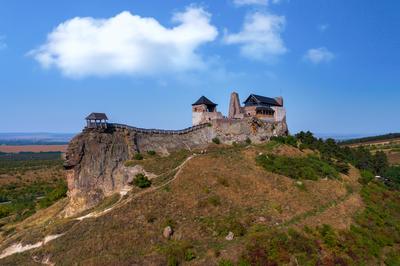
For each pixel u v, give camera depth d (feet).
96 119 319.27
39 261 224.12
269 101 453.99
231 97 467.93
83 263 204.13
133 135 340.18
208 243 219.41
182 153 351.05
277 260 207.00
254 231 229.66
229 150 361.51
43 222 306.55
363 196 319.47
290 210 263.49
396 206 326.44
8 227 336.29
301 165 337.72
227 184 280.51
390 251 252.83
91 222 246.47
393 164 590.55
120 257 205.46
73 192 301.43
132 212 246.27
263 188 286.66
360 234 253.65
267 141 409.28
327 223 255.91
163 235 225.56
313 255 217.15
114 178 311.68
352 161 435.12
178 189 269.64
